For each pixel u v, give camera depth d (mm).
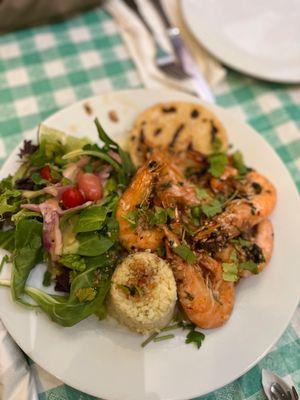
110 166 315
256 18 410
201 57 401
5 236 276
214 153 325
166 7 424
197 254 281
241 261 280
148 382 245
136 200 286
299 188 345
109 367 248
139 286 259
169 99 347
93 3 418
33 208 284
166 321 268
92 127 334
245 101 387
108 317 269
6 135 353
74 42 408
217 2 413
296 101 391
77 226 275
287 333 283
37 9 397
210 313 259
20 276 261
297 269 287
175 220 285
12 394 244
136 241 279
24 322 254
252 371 268
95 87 386
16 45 399
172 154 327
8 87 377
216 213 292
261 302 276
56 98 376
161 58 393
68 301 255
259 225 299
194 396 242
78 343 254
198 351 258
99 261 273
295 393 255
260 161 328
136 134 333
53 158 311
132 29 412
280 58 392
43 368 245
